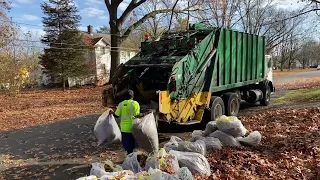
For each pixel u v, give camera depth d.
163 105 7.21
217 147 5.98
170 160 4.75
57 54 32.19
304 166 5.05
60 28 33.09
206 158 5.40
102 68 41.91
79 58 33.75
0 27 22.81
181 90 7.71
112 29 28.12
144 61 8.46
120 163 6.27
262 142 6.56
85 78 36.19
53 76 32.81
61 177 5.65
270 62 13.84
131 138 5.85
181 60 7.70
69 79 35.19
